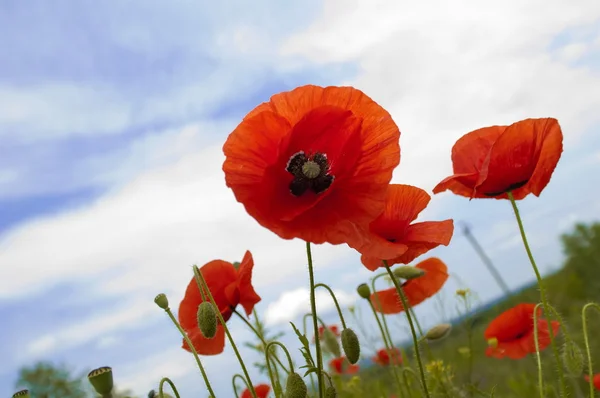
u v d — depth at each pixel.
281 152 0.23
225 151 0.24
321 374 0.24
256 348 0.46
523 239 0.31
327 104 0.25
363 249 0.24
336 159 0.25
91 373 0.29
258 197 0.24
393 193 0.30
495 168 0.31
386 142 0.25
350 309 0.58
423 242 0.31
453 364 0.56
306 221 0.24
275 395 0.29
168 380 0.29
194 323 0.36
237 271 0.37
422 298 0.46
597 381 0.45
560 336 0.61
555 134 0.30
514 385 0.58
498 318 0.51
